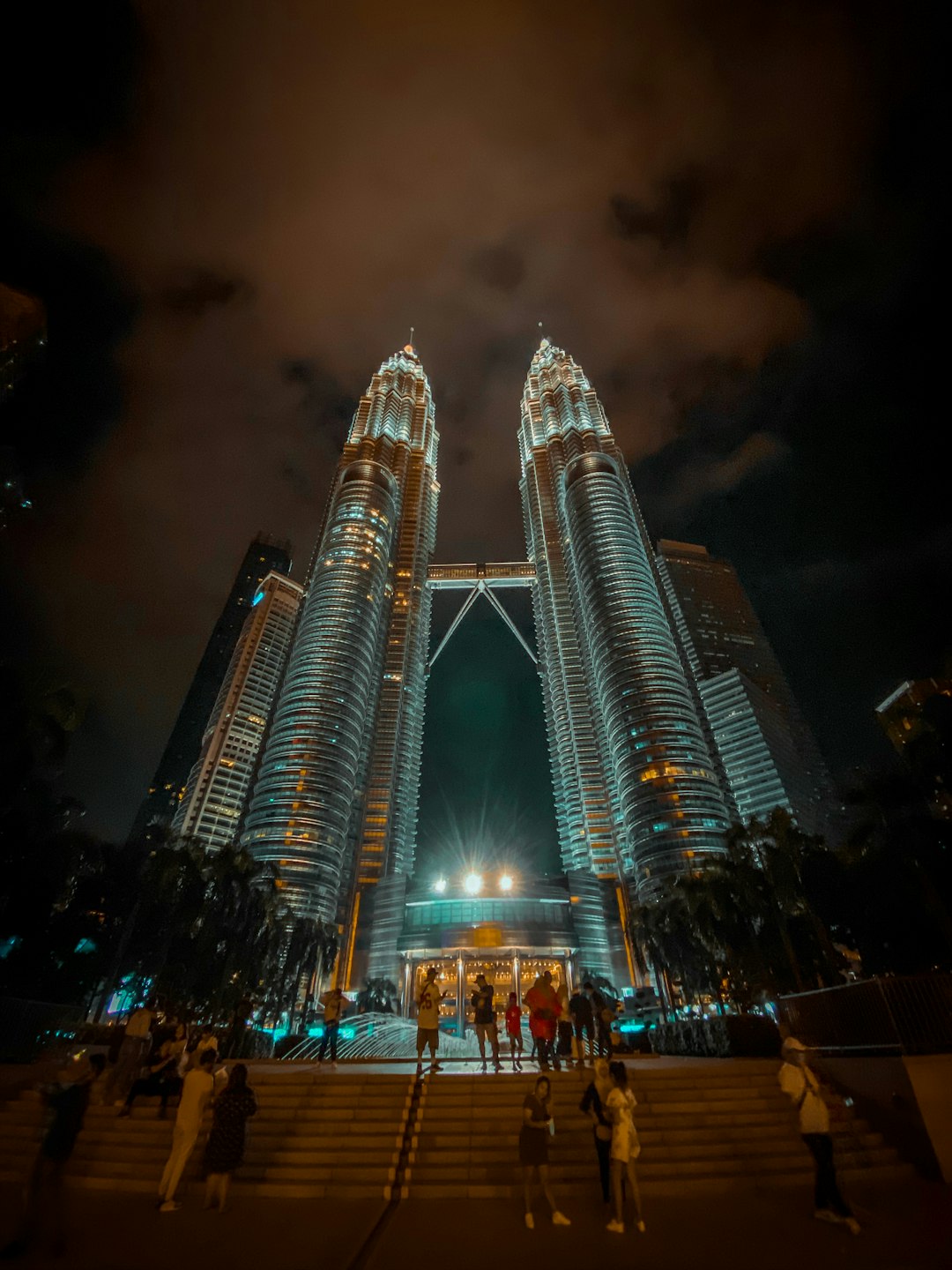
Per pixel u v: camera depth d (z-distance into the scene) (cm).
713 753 18800
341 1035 5012
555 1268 912
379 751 18200
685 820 13075
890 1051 1526
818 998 1827
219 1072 1619
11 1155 1495
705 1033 2791
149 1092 1692
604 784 17662
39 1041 2138
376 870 16050
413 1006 12925
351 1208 1234
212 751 19475
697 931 6619
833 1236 1023
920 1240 986
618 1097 1179
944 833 4544
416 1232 1088
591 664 18112
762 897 5856
